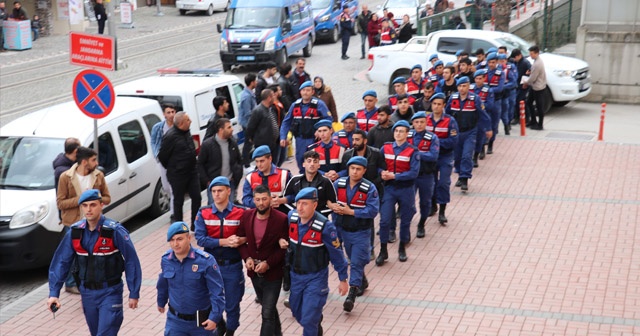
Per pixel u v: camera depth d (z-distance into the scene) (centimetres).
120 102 1293
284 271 771
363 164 855
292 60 2856
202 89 1412
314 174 860
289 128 1264
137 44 3256
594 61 2123
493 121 1579
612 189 1362
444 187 1168
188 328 701
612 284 961
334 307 912
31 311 936
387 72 2142
